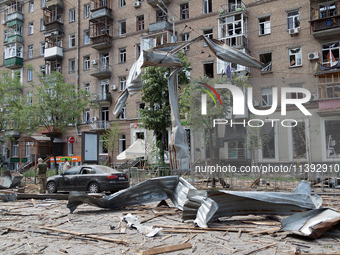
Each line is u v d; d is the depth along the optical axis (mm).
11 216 7762
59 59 37094
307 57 23938
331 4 23297
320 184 11898
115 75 33125
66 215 7719
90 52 35125
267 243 4797
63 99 25250
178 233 5527
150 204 9242
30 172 23656
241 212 6348
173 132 9430
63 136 35406
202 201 6176
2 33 42656
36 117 24953
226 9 27203
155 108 22000
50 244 5035
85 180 13078
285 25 24984
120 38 33094
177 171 9273
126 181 13219
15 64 39656
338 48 23078
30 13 40188
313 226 4965
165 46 9180
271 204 6418
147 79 21109
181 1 29594
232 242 4883
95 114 33906
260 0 26000
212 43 9180
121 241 5027
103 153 32156
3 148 39406
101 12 33500
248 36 26438
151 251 4391
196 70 28250
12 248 4855
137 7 32156
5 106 28531
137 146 22938
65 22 37250
